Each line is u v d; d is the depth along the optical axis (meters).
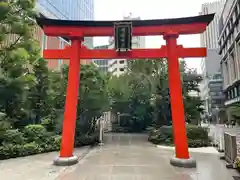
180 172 7.86
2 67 11.23
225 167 8.57
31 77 12.42
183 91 20.97
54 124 15.27
